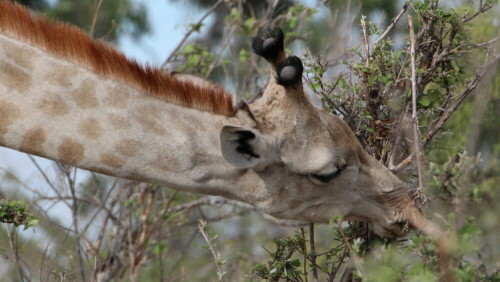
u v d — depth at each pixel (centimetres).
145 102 1622
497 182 1794
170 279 2323
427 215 1698
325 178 1645
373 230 1711
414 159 1678
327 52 2678
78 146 1608
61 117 1603
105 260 2277
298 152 1633
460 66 1775
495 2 1766
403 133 1686
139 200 2398
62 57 1611
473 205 1633
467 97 1817
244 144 1594
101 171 1627
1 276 2103
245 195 1675
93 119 1608
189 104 1641
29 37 1606
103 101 1611
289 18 2630
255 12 3269
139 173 1628
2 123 1592
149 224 2412
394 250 1557
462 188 1494
